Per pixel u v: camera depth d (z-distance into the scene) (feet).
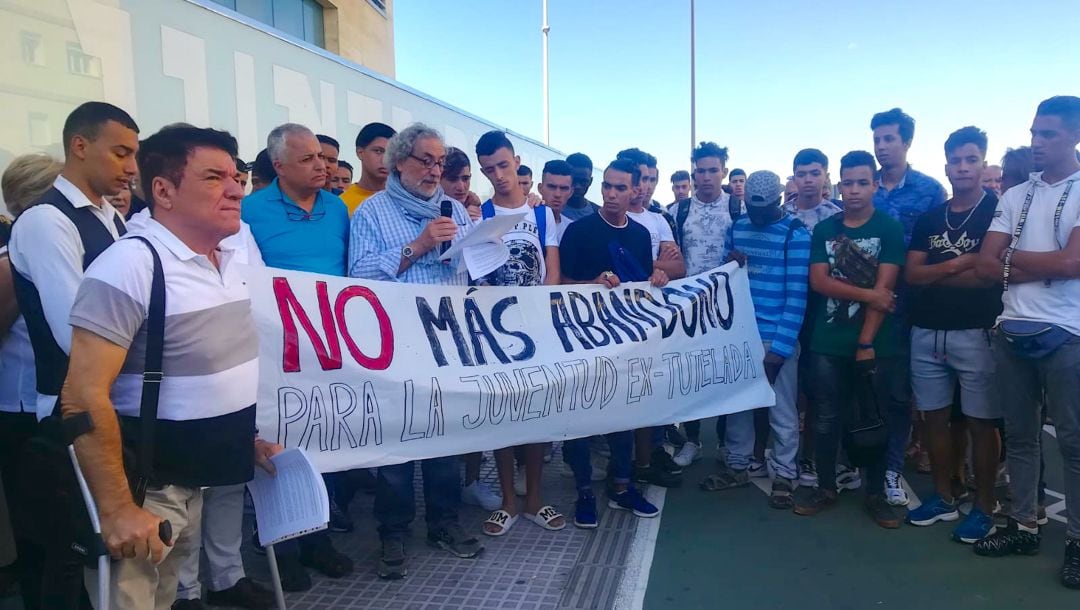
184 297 6.20
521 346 11.70
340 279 10.09
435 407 10.53
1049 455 16.61
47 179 9.46
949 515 12.77
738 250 14.58
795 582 10.71
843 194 12.85
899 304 13.89
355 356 9.95
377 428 10.07
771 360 13.67
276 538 7.34
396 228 10.90
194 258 6.31
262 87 14.64
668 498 14.19
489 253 10.73
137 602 6.23
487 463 16.76
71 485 5.76
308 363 9.55
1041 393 11.04
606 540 12.19
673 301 13.53
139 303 5.90
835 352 12.84
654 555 11.65
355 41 49.16
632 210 15.42
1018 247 10.67
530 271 12.57
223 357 6.49
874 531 12.50
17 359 8.38
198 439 6.39
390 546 10.74
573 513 13.42
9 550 7.23
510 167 12.60
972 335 11.83
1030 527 11.34
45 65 10.53
